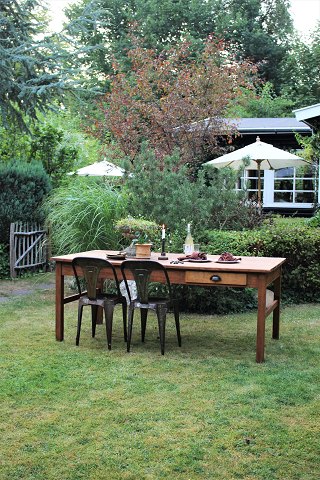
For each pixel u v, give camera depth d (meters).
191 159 12.80
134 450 3.38
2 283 9.70
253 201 10.94
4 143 12.70
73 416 3.88
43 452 3.35
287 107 28.56
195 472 3.13
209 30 30.59
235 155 12.38
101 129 14.43
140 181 7.89
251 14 32.44
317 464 3.22
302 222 11.23
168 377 4.74
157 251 7.57
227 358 5.34
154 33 29.53
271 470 3.16
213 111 13.16
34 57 9.59
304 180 17.34
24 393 4.31
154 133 13.41
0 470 3.13
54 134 12.91
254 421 3.81
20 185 10.32
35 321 6.86
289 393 4.34
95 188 9.09
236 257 6.12
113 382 4.59
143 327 5.98
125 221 6.10
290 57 30.53
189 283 5.47
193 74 13.49
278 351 5.62
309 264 8.19
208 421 3.80
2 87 9.48
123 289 7.59
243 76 13.79
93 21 9.83
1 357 5.29
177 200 7.64
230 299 7.46
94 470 3.14
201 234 7.86
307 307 7.93
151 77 14.20
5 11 10.09
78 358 5.29
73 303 7.98
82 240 8.41
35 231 10.52
